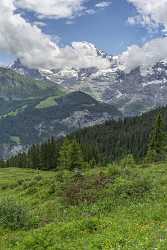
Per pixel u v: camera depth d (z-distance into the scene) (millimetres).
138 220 23484
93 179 35906
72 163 115500
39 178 50625
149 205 27578
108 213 27453
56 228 24062
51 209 32438
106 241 19203
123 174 35969
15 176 102688
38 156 168375
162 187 33781
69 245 20438
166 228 20312
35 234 23562
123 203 29703
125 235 19969
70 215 29281
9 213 29156
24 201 38094
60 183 39000
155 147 112500
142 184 32781
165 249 16453
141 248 17109
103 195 31828
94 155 176250
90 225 23641
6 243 24219
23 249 21938
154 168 57281
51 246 21453
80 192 33719
